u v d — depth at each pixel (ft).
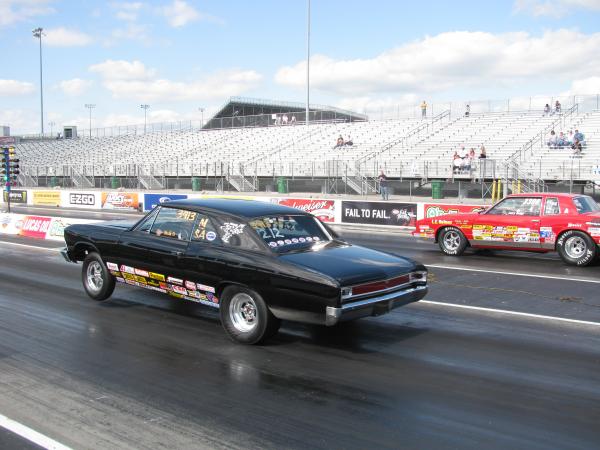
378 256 21.66
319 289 18.57
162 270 23.16
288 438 13.32
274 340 21.27
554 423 14.21
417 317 24.63
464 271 36.22
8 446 12.94
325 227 23.52
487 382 17.03
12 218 60.13
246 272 20.07
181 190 133.90
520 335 21.91
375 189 108.58
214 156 148.87
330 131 141.08
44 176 168.45
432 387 16.61
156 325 23.43
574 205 39.04
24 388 16.46
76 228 27.71
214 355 19.53
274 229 21.50
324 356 19.42
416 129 126.31
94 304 27.12
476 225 42.42
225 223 21.72
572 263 38.50
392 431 13.71
